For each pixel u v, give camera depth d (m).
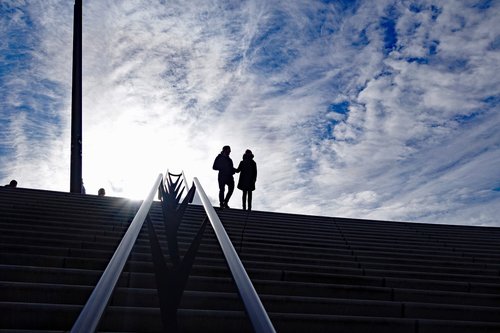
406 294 4.48
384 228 9.27
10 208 7.41
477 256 7.22
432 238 8.64
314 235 7.64
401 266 5.83
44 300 3.53
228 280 4.23
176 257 3.49
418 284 4.94
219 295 3.79
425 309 4.08
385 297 4.45
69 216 7.12
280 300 3.90
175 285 2.50
